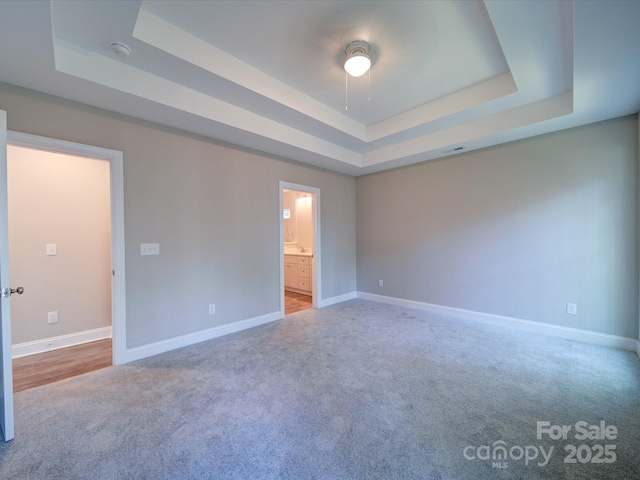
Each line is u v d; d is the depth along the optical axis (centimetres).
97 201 329
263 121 311
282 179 402
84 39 187
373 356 273
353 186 530
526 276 343
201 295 315
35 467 143
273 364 257
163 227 284
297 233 669
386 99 310
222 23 196
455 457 148
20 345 283
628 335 283
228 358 270
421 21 192
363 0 175
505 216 357
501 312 364
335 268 495
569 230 313
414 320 390
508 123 304
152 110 246
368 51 220
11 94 204
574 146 307
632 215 279
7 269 162
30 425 174
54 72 189
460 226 398
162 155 282
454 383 223
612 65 194
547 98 279
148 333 274
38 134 214
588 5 143
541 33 190
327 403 197
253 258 367
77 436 165
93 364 263
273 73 259
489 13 175
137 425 174
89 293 324
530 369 245
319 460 147
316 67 249
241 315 354
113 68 209
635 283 279
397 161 430
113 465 144
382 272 496
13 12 140
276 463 145
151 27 190
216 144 327
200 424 175
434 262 428
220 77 229
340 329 354
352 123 368
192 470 141
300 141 355
